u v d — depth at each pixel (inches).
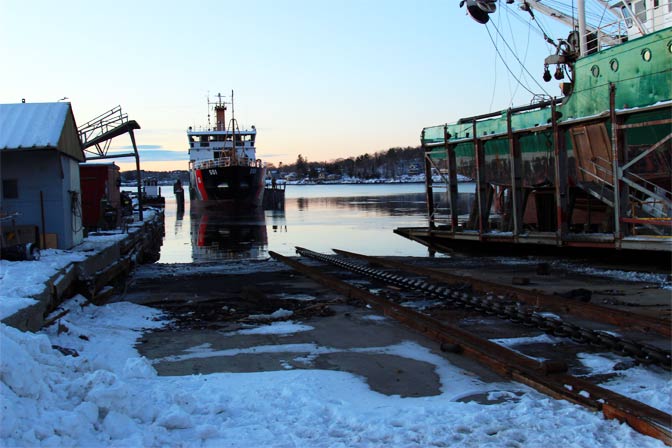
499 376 235.1
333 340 303.7
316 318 364.2
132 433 159.3
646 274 544.4
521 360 238.8
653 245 535.5
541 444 159.8
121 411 169.9
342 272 610.5
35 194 520.1
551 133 682.2
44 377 169.9
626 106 576.7
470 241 872.9
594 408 186.9
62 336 285.0
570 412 182.7
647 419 168.7
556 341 293.0
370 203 3026.6
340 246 1091.9
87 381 175.3
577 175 651.5
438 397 210.4
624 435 165.0
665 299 418.3
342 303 414.9
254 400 201.6
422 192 5039.4
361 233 1364.4
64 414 153.5
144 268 715.4
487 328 327.0
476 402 202.7
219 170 2322.8
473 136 806.5
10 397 147.2
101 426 159.9
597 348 276.7
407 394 214.5
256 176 2405.3
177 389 207.8
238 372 245.4
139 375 227.1
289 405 197.2
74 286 407.5
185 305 430.3
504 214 863.1
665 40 530.9
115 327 340.8
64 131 524.4
